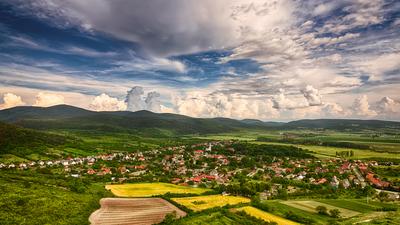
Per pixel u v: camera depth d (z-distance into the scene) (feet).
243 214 458.50
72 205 433.07
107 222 399.65
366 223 454.81
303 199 606.14
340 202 588.50
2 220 341.00
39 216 370.32
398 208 548.72
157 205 501.97
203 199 558.97
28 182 557.74
